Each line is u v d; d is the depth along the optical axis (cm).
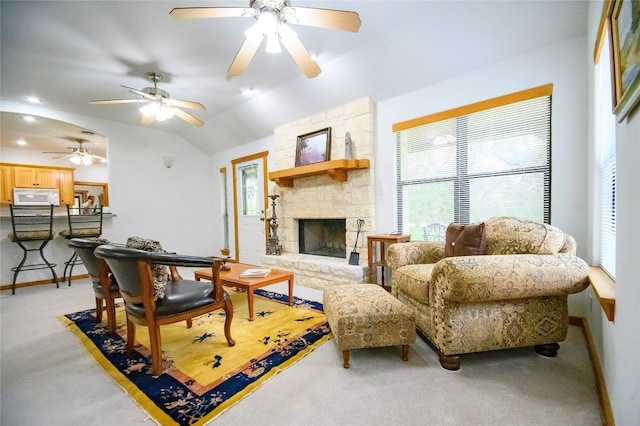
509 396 142
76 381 161
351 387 151
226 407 136
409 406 136
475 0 223
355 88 342
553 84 235
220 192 604
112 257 159
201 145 591
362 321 170
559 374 160
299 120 423
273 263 414
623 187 105
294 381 158
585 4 205
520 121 255
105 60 292
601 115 191
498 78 263
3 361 186
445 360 167
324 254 422
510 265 156
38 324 252
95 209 466
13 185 544
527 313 170
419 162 322
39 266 417
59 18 227
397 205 344
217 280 194
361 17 240
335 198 387
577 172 227
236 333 222
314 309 278
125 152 498
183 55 287
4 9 214
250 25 242
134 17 230
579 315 225
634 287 91
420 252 253
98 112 438
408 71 300
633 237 93
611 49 118
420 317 199
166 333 224
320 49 288
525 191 254
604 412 126
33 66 299
